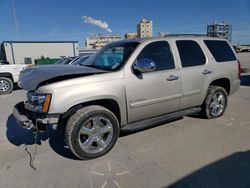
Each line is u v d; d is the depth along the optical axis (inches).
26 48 1502.2
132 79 143.3
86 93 128.0
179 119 201.3
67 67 150.7
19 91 415.2
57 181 114.5
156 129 179.3
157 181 112.0
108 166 127.1
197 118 203.0
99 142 136.4
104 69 150.0
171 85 161.3
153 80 151.6
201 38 189.5
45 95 122.3
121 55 153.5
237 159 130.7
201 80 180.2
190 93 175.0
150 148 147.6
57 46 1573.6
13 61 1477.6
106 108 143.7
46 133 180.5
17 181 115.6
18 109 145.6
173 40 169.5
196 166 124.4
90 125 134.5
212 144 151.3
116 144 154.1
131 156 137.7
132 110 147.0
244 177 113.3
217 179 112.3
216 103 200.5
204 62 183.8
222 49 201.6
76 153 130.3
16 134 181.0
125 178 115.3
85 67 152.8
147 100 151.3
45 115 124.5
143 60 139.9
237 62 209.8
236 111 225.5
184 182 110.7
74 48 1620.3
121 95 139.9
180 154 138.5
